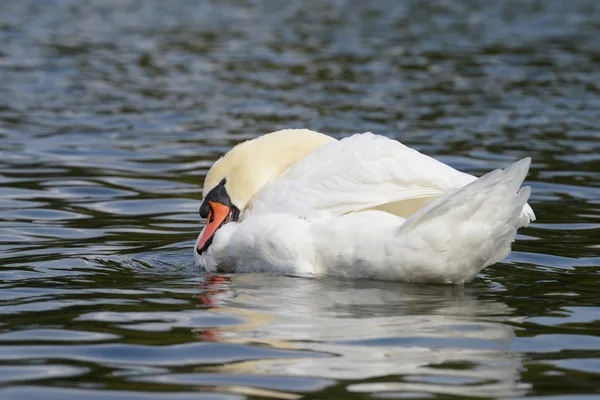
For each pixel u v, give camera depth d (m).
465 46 38.59
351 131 23.11
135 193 17.44
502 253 11.34
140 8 51.34
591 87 29.78
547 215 15.92
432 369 8.43
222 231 12.56
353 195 11.70
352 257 11.44
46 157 20.12
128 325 9.69
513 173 10.52
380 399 7.74
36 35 40.22
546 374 8.35
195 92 28.66
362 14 49.59
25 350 8.93
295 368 8.43
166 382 8.13
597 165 19.80
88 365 8.54
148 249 13.73
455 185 11.36
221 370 8.41
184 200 17.03
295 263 11.78
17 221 15.18
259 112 25.66
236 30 43.09
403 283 11.46
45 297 10.79
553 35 41.78
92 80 30.34
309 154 12.32
